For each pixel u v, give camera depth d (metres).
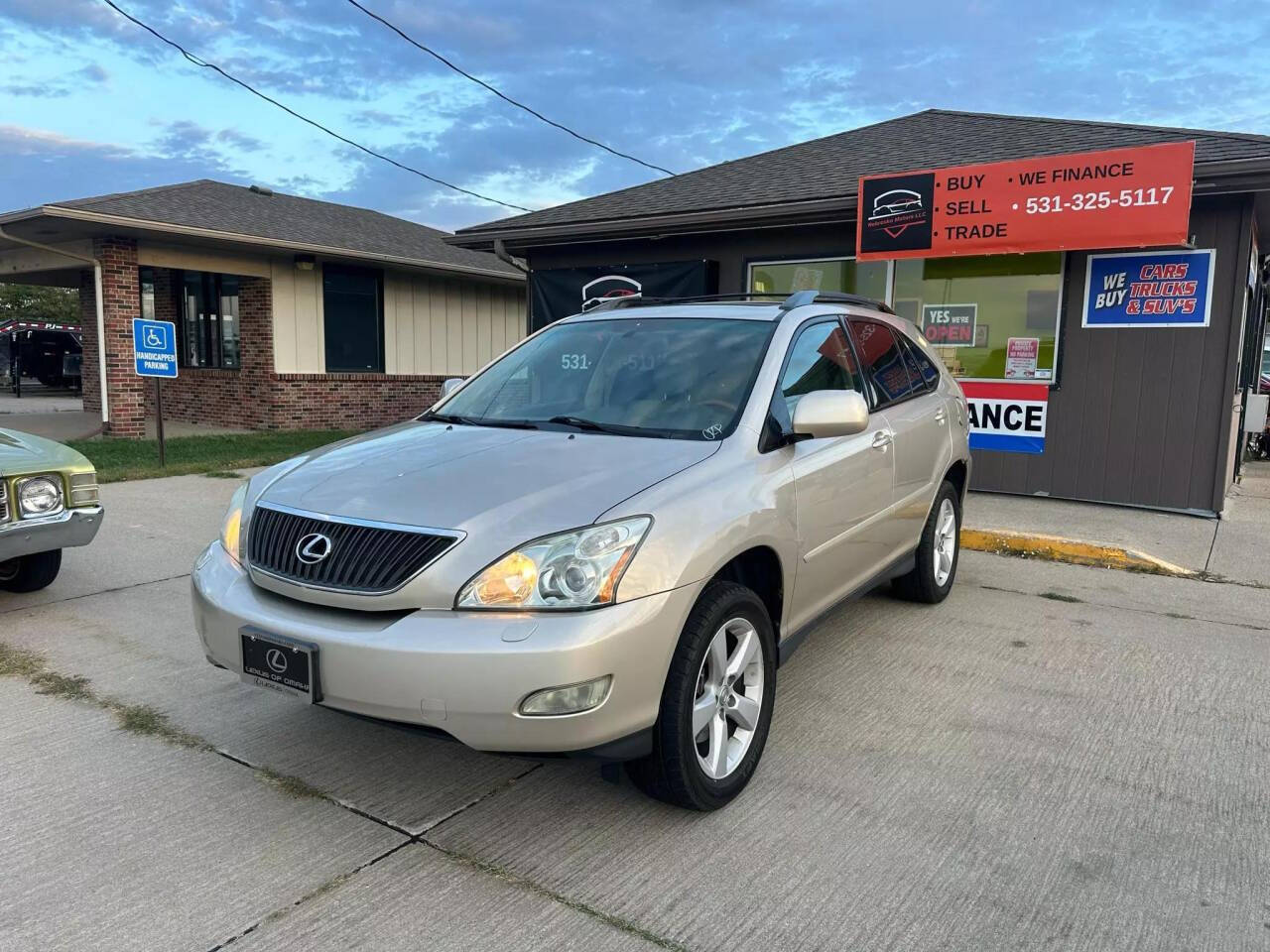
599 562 2.62
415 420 4.02
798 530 3.41
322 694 2.71
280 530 3.00
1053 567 6.47
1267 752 3.54
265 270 15.78
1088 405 8.43
